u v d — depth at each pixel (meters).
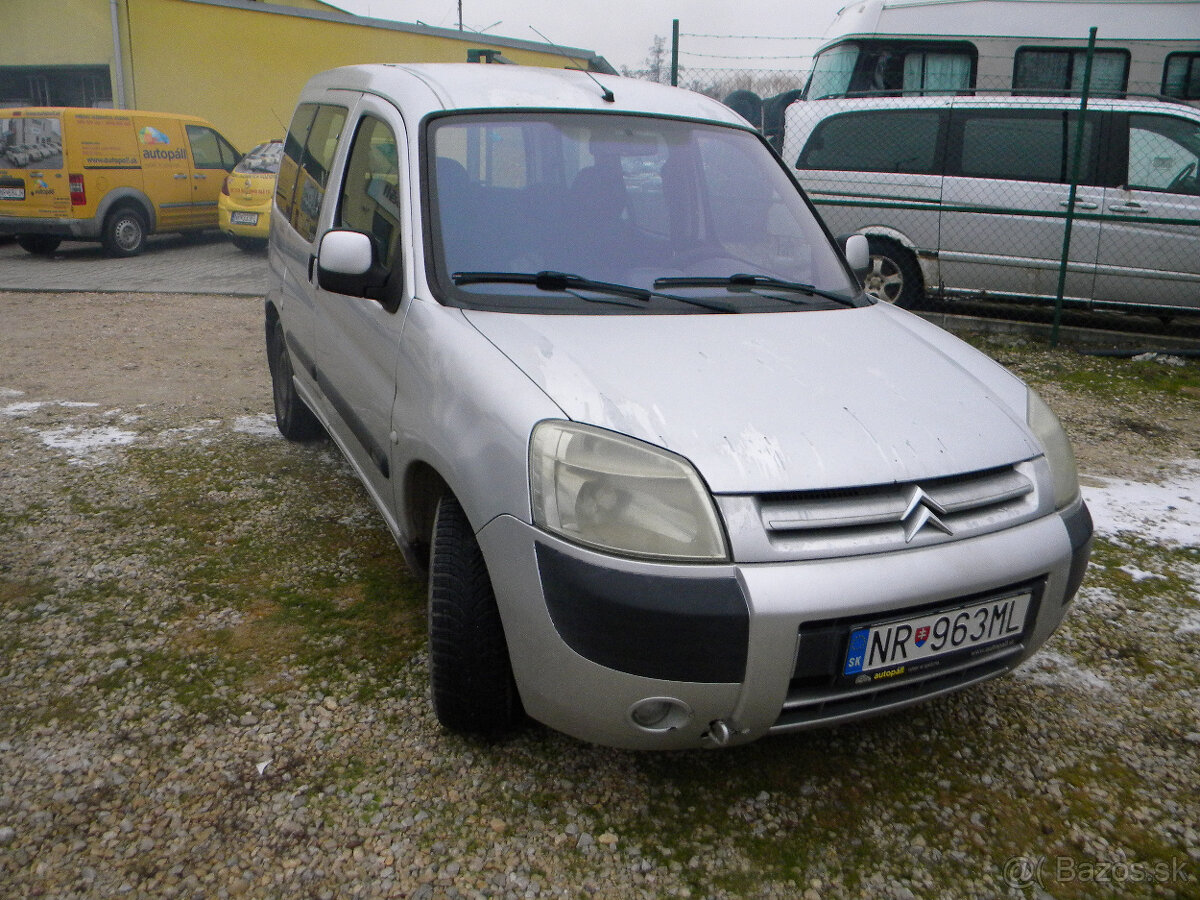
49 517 4.07
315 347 3.88
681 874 2.25
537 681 2.25
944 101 8.20
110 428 5.35
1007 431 2.47
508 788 2.50
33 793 2.43
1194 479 5.03
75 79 17.28
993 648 2.34
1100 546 4.10
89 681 2.91
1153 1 10.04
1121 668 3.17
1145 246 7.68
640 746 2.25
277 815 2.38
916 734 2.79
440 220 2.96
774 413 2.30
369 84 3.72
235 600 3.41
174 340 7.75
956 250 8.27
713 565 2.08
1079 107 7.80
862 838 2.38
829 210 8.67
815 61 11.61
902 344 2.83
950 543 2.23
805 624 2.08
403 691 2.89
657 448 2.17
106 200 12.44
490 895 2.16
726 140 3.55
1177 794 2.57
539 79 3.55
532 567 2.19
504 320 2.68
